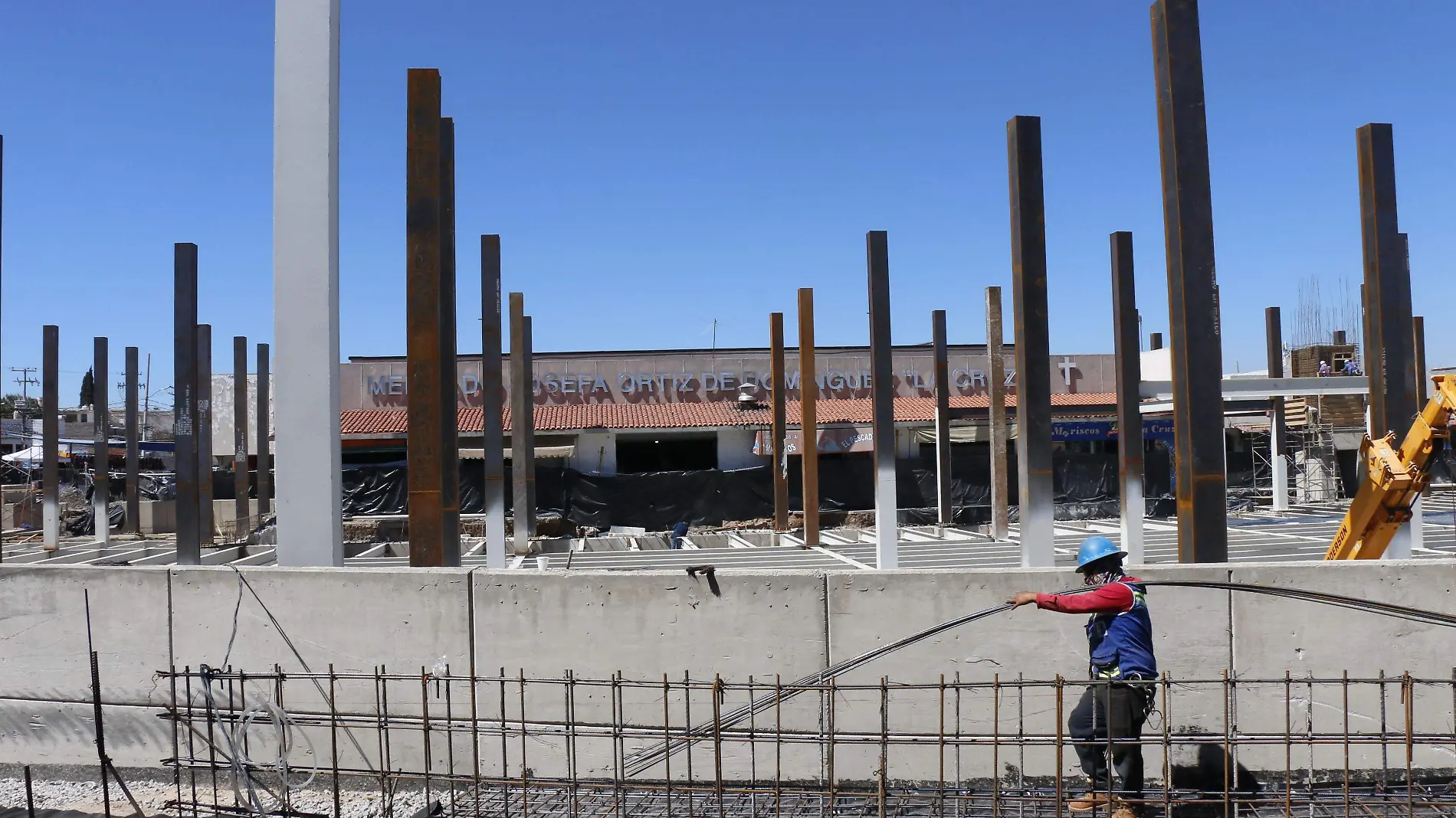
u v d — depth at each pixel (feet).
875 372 39.14
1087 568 17.19
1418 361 62.80
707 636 19.45
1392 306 31.89
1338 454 85.25
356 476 83.71
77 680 21.02
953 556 45.60
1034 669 18.99
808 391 50.14
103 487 61.46
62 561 48.34
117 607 20.94
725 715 19.33
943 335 61.41
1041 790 18.43
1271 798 17.10
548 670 19.69
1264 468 90.94
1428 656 18.84
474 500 87.20
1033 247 28.30
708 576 19.49
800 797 17.70
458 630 19.88
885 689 16.35
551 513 81.35
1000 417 54.54
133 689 20.83
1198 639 19.03
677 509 82.48
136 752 20.81
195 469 40.37
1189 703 18.97
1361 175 32.73
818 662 19.30
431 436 26.35
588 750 19.57
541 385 107.14
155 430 139.54
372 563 46.26
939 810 17.54
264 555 47.44
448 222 32.63
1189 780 18.93
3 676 21.24
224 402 114.83
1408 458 26.30
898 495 84.64
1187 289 24.91
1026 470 28.25
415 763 19.93
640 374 107.86
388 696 19.99
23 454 122.72
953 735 18.99
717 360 108.68
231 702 18.12
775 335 59.47
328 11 24.03
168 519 81.41
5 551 55.72
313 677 17.67
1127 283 41.29
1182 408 25.16
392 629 20.04
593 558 47.01
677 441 107.45
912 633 19.17
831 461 92.43
